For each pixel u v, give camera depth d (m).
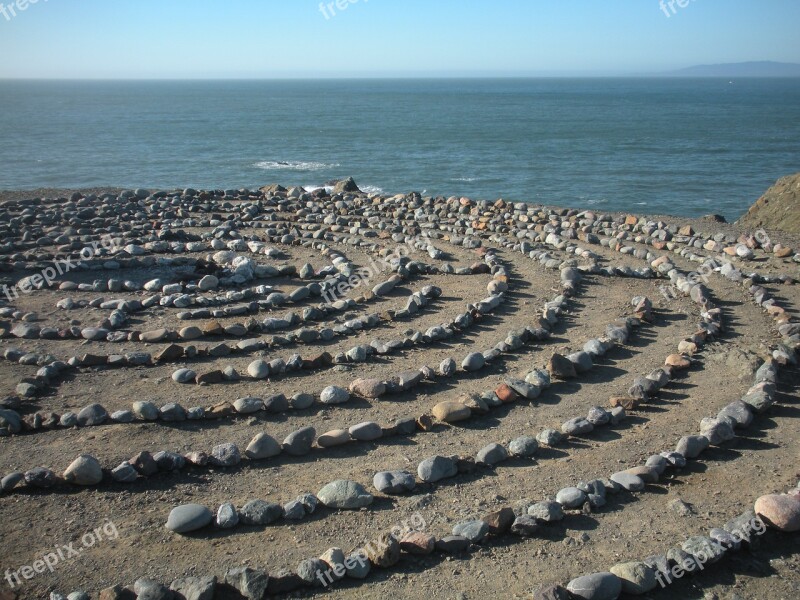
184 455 6.82
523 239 15.76
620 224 16.86
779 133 69.88
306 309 10.84
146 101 154.75
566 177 40.03
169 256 14.17
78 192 21.34
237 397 8.13
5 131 67.25
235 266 13.01
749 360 8.77
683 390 8.29
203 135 66.50
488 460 6.80
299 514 6.00
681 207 31.91
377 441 7.25
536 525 5.75
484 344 9.73
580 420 7.38
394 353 9.45
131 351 9.45
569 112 109.75
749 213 18.16
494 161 47.09
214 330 9.95
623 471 6.48
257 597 5.05
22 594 5.14
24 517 5.95
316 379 8.64
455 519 5.98
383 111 114.19
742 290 11.95
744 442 7.13
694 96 180.75
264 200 19.62
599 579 5.09
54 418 7.37
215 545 5.66
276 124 82.50
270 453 6.93
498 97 182.50
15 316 10.52
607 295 11.74
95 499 6.22
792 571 5.37
